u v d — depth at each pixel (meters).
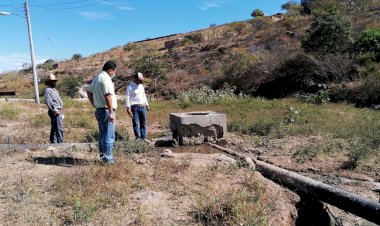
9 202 4.88
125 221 4.41
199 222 4.46
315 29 22.70
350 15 31.08
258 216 4.44
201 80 30.56
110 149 6.40
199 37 51.69
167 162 6.58
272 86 23.70
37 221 4.36
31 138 9.80
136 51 56.50
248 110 14.79
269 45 33.88
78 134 10.66
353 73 20.09
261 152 8.53
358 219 5.24
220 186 5.56
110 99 6.13
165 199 5.05
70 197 4.93
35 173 6.05
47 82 8.84
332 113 13.10
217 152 8.45
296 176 5.92
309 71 21.89
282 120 11.77
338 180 6.47
